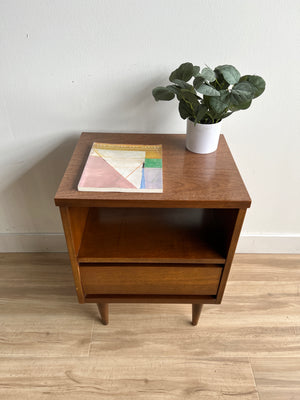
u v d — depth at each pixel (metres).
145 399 0.95
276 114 1.05
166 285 0.94
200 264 0.89
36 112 1.03
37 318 1.17
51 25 0.87
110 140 1.00
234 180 0.82
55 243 1.41
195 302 0.98
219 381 1.00
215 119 0.90
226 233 0.86
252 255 1.45
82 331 1.13
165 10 0.85
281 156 1.15
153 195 0.75
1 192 1.23
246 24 0.88
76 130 1.08
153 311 1.20
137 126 1.07
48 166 1.17
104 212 1.03
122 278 0.92
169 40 0.90
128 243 0.91
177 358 1.05
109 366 1.03
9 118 1.04
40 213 1.32
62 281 1.30
